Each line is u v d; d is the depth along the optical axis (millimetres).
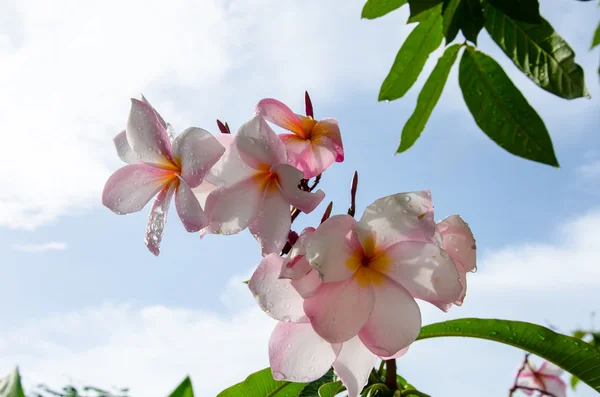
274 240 445
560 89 501
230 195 453
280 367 447
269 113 485
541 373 870
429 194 434
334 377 560
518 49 510
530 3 492
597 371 558
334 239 432
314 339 448
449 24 506
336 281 429
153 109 480
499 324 566
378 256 445
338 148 480
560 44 500
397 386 516
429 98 561
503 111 526
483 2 514
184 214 441
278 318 438
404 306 438
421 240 438
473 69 534
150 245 475
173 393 399
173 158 469
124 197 483
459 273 460
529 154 522
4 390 403
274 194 452
